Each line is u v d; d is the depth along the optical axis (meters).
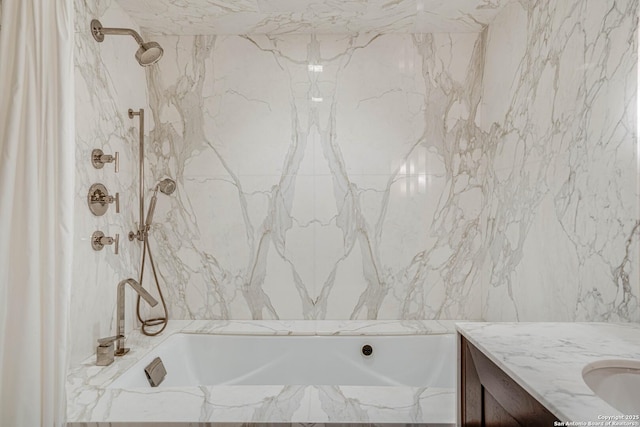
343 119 2.21
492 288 2.07
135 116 2.08
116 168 1.74
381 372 1.99
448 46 2.21
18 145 1.04
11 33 1.04
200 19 2.05
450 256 2.21
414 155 2.21
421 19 2.06
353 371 2.00
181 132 2.22
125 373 1.50
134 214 2.09
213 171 2.22
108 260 1.82
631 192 1.12
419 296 2.22
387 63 2.21
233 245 2.22
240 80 2.22
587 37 1.31
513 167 1.84
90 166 1.67
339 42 2.22
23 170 1.05
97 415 1.17
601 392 0.78
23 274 1.04
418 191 2.21
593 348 0.90
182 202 2.22
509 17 1.89
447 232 2.21
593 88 1.28
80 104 1.60
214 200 2.22
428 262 2.22
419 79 2.21
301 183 2.21
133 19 2.05
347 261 2.22
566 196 1.43
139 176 2.12
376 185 2.21
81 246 1.61
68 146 1.14
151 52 1.70
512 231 1.85
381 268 2.22
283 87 2.22
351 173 2.21
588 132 1.31
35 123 1.07
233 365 2.02
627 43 1.14
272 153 2.22
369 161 2.21
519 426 0.78
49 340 1.08
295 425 1.12
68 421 1.14
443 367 1.96
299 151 2.21
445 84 2.21
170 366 1.90
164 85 2.22
